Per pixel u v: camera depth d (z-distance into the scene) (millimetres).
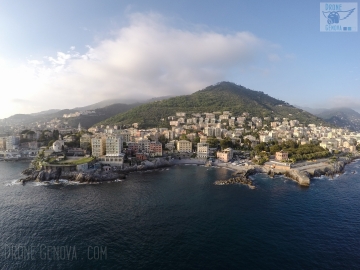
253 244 93875
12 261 82750
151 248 90312
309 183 182375
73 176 191500
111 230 104000
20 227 106250
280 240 97250
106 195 152000
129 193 156625
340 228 108250
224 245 92875
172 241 95438
